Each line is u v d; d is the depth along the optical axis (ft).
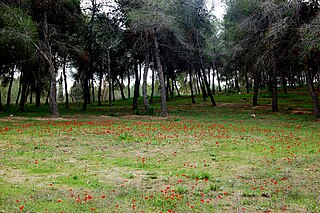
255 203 20.42
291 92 170.81
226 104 134.31
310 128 61.31
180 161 33.30
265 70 91.81
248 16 90.53
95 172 28.68
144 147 41.57
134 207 19.61
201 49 123.75
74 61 132.57
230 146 41.81
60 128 61.82
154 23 87.20
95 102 190.80
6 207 19.25
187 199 21.20
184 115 97.04
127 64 126.93
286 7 74.59
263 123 71.61
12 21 78.69
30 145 42.45
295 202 20.53
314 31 65.92
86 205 19.81
